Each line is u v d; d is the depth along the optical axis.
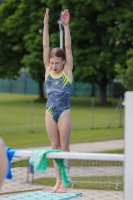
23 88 115.31
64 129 11.45
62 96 11.48
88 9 73.81
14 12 83.19
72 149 36.06
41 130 47.34
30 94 111.44
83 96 105.50
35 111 67.19
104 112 67.38
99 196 20.19
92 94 105.81
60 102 11.48
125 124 7.11
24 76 114.94
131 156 7.13
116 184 22.75
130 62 35.75
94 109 71.75
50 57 11.70
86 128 50.16
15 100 88.69
